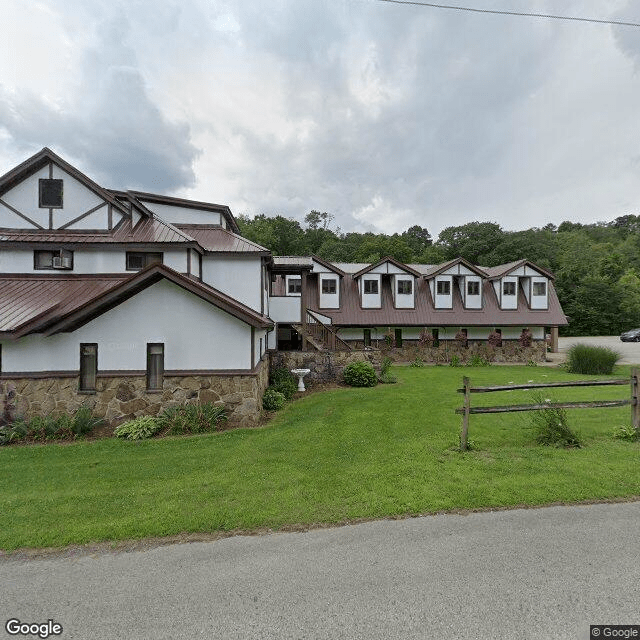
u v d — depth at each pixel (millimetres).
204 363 9539
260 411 10234
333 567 3607
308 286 24125
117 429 8625
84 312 8859
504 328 24375
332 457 6738
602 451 6547
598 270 45062
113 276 11602
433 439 7621
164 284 9453
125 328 9375
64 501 5195
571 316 41812
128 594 3316
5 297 10242
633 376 7289
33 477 6117
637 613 2959
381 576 3449
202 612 3066
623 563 3564
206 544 4102
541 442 7109
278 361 15359
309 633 2818
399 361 23719
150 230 12328
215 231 14766
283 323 16031
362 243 58031
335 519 4527
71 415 9188
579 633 2781
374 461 6449
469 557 3707
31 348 9156
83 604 3211
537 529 4191
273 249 53094
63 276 11539
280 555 3838
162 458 6992
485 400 11758
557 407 7055
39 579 3564
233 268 13062
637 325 39594
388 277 24891
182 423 8789
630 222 88188
